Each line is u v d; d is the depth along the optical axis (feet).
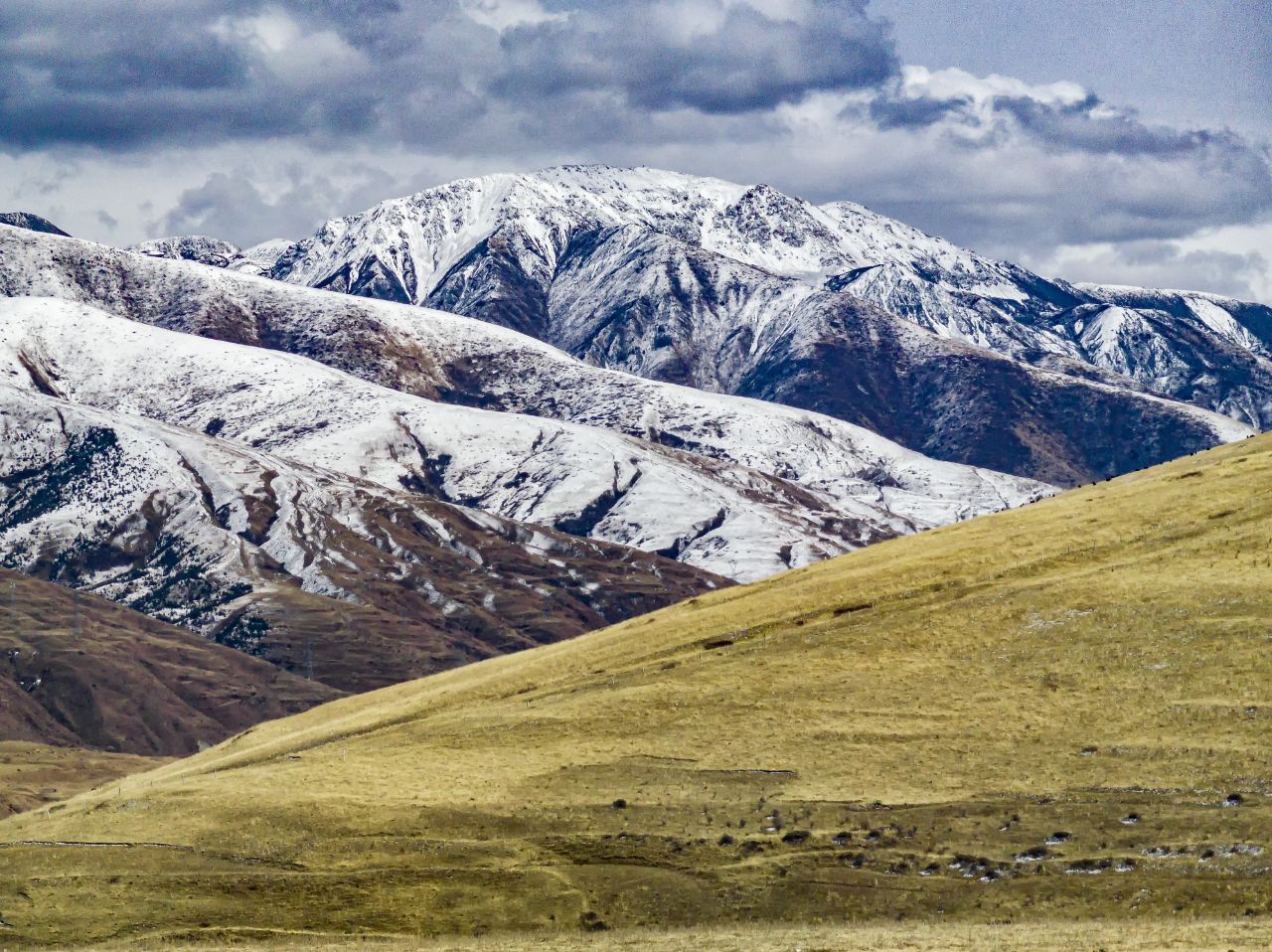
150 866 327.47
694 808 323.78
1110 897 268.82
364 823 333.83
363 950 286.46
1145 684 333.83
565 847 318.04
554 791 339.57
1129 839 282.15
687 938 270.26
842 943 250.78
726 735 353.10
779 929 277.23
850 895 287.28
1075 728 323.37
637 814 325.01
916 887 285.02
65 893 320.91
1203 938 231.71
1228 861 269.03
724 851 307.37
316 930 303.27
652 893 300.20
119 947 300.81
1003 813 299.17
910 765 324.39
